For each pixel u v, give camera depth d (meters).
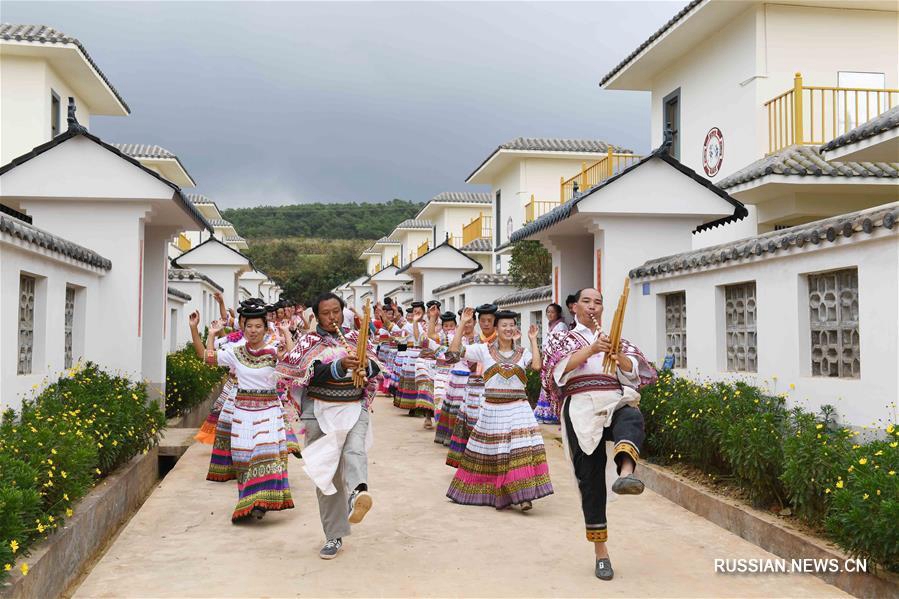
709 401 7.18
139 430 8.27
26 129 17.38
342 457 5.62
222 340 8.98
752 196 12.98
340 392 5.53
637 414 5.07
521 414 7.02
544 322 16.47
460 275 27.33
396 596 4.74
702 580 5.07
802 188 12.29
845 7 14.23
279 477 6.56
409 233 45.78
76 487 5.76
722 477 7.12
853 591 4.81
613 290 10.99
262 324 6.67
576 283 13.31
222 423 8.09
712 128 15.56
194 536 6.07
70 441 6.07
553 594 4.79
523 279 22.02
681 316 9.92
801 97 12.95
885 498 4.55
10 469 5.09
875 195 12.84
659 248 11.12
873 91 13.18
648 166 10.87
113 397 8.32
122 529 6.76
